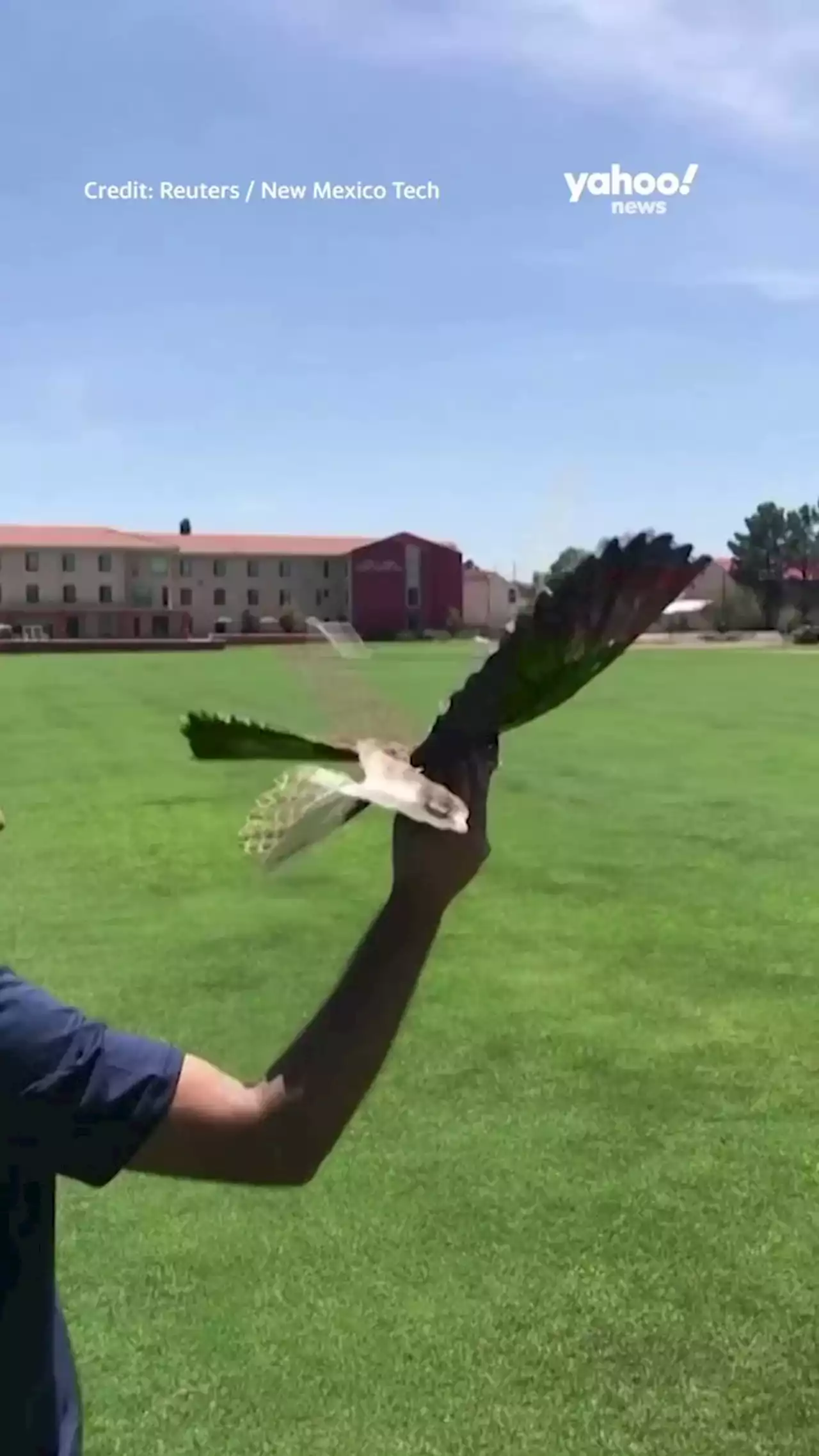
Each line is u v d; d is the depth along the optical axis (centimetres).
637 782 1492
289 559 9200
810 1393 337
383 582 8212
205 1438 321
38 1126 133
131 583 9431
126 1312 376
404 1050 582
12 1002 135
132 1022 630
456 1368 348
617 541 124
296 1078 139
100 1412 330
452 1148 480
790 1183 450
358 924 825
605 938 782
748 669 4431
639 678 3850
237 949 764
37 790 1463
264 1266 400
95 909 872
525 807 1305
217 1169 137
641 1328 366
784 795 1389
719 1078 548
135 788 1478
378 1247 411
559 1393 338
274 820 130
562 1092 535
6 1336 140
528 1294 382
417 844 140
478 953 745
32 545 9181
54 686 3472
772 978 696
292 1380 343
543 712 133
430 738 135
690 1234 415
